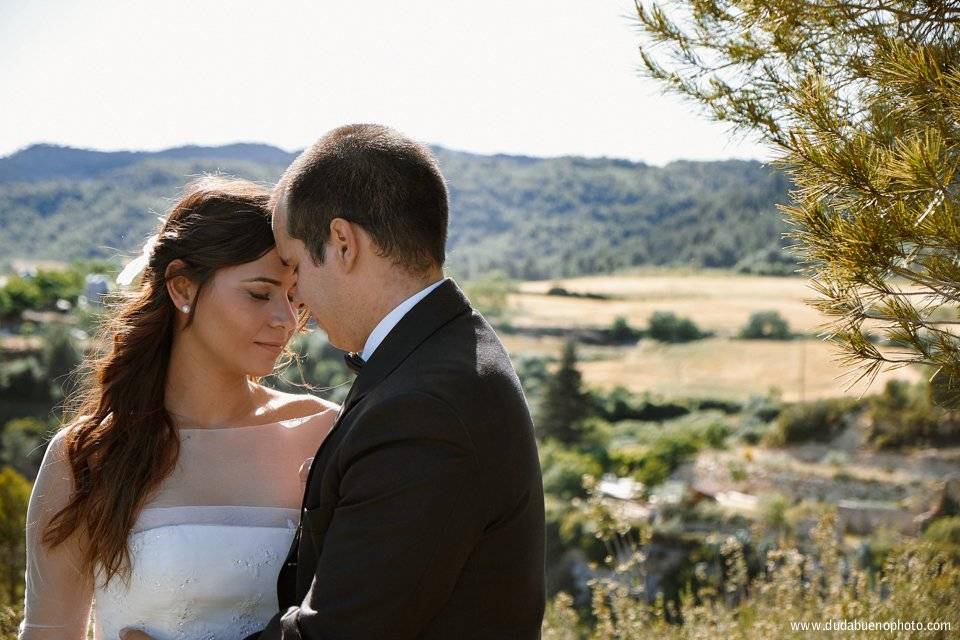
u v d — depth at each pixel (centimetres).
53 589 188
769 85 249
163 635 192
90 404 201
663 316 7544
